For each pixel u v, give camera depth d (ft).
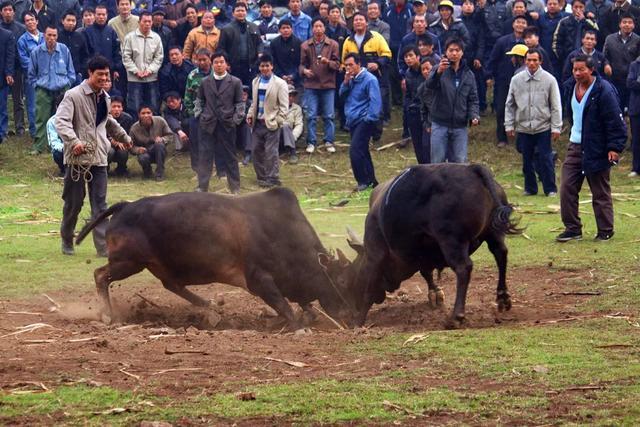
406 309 43.45
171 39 89.40
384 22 92.43
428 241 39.17
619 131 54.54
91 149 52.80
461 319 38.09
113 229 41.47
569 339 35.29
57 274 50.83
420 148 76.89
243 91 81.20
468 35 88.99
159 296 46.70
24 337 37.19
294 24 91.97
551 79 71.97
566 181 56.24
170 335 36.88
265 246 40.75
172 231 40.55
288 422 26.68
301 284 41.55
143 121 84.33
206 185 79.56
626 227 60.18
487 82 101.30
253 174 86.38
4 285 48.39
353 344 35.29
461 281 37.99
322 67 88.53
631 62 82.07
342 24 90.53
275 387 29.53
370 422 26.68
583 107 54.95
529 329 37.17
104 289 41.60
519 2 85.76
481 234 39.91
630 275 47.19
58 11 91.50
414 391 29.19
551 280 47.52
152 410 27.55
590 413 27.07
